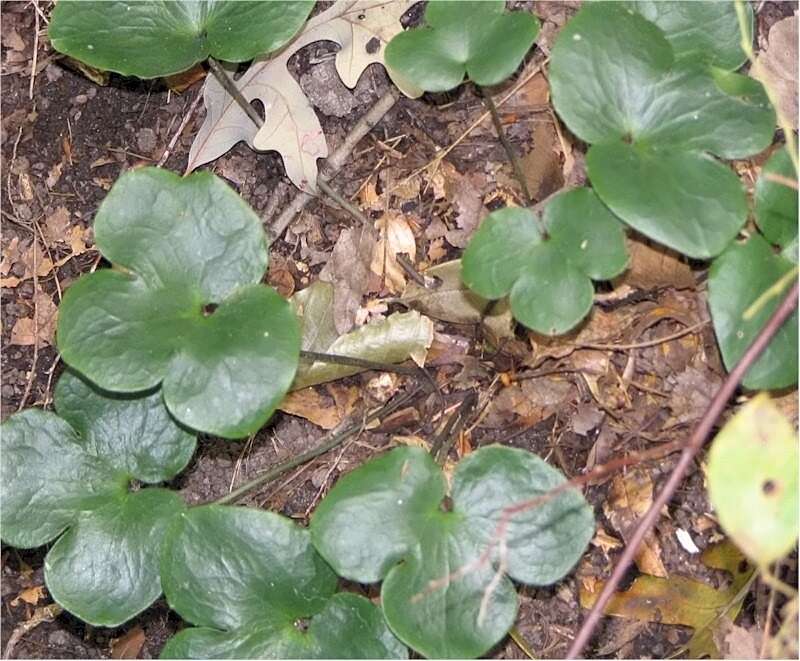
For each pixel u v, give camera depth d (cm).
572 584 60
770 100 55
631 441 61
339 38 65
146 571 57
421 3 65
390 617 54
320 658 56
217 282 56
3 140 66
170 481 63
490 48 56
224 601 56
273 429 63
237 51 58
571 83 55
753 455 48
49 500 58
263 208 65
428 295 63
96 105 67
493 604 55
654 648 60
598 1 56
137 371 55
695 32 57
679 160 55
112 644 63
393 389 63
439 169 64
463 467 55
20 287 66
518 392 62
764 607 59
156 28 59
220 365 55
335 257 64
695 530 60
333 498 55
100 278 56
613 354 62
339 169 65
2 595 64
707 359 61
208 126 65
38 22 67
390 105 65
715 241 54
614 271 55
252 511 56
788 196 56
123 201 56
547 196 63
